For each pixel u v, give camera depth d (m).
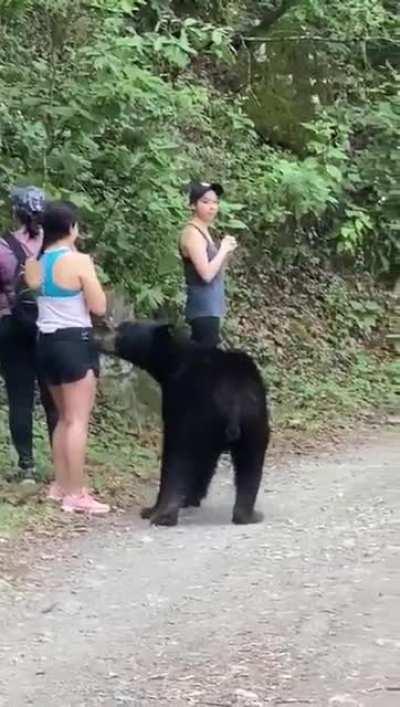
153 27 15.43
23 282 9.87
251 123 16.78
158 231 12.87
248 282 17.33
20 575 7.94
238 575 7.90
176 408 9.27
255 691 5.86
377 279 19.66
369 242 19.41
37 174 11.99
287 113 18.58
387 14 19.47
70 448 9.48
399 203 18.33
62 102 11.89
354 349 17.69
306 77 19.16
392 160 18.17
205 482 9.55
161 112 12.34
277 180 15.28
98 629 6.92
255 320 16.83
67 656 6.49
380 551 8.43
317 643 6.53
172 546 8.66
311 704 5.68
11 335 9.98
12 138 11.98
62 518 9.31
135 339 9.23
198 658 6.37
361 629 6.74
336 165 16.89
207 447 9.29
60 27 12.41
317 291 18.34
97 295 9.30
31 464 10.21
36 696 5.93
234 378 9.21
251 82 18.66
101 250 12.63
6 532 8.79
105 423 12.74
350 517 9.55
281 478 11.30
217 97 17.56
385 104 18.61
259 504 10.11
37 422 11.79
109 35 11.95
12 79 12.30
